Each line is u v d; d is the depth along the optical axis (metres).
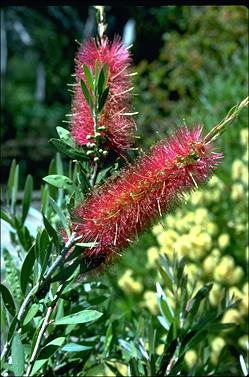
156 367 0.71
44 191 0.77
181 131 0.50
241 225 1.22
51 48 5.42
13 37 6.20
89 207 0.52
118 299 1.19
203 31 2.11
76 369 0.72
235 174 1.23
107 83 0.55
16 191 0.82
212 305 1.03
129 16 3.23
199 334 0.73
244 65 1.69
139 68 2.31
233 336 1.06
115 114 0.55
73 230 0.54
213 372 0.78
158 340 0.80
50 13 5.21
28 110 5.36
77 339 0.77
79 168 0.55
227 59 1.96
